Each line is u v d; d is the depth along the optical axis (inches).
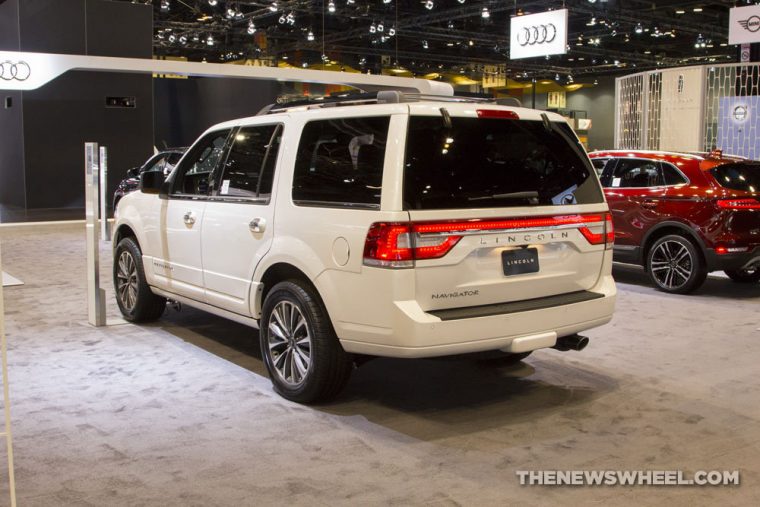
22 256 440.5
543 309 163.0
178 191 225.0
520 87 1584.6
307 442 152.6
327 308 162.4
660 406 176.2
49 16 690.8
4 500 125.4
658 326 259.1
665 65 1373.0
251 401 178.5
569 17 998.4
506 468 140.1
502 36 1133.7
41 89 700.7
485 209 156.3
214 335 244.4
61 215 678.5
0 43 724.0
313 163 171.6
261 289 186.2
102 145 733.3
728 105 470.0
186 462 142.3
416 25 1011.9
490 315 155.2
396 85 425.1
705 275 312.3
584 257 175.3
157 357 217.9
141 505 124.2
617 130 558.3
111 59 437.4
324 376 168.4
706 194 305.0
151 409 172.9
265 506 123.8
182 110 855.1
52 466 140.4
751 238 303.1
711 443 153.4
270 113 205.6
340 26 1084.5
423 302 151.2
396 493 129.0
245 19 983.0
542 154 170.9
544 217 165.6
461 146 158.6
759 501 126.8
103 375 199.9
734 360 216.1
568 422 165.3
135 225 245.3
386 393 185.3
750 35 494.6
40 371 203.6
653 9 952.9
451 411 172.2
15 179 730.8
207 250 205.3
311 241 165.6
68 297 313.0
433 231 150.2
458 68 1386.6
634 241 331.0
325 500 126.1
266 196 182.4
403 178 149.9
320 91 902.4
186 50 1144.8
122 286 263.0
